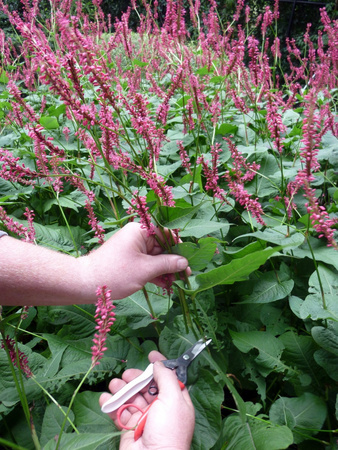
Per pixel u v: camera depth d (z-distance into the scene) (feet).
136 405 4.13
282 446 3.63
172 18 7.02
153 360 4.65
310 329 5.24
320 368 4.88
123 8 26.16
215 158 5.87
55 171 5.69
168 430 3.39
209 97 9.80
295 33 29.09
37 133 3.95
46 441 4.22
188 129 7.89
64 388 4.86
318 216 3.72
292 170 6.67
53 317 5.58
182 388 4.08
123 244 4.15
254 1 22.43
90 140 5.78
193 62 11.57
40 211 7.74
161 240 4.46
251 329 5.62
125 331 5.41
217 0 23.22
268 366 4.90
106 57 10.13
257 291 5.66
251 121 8.68
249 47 7.26
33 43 3.57
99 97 3.92
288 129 8.23
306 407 4.48
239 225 6.85
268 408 5.24
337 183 7.25
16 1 20.15
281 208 6.31
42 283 3.79
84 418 4.35
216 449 4.22
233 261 3.59
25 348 5.09
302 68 11.25
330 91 9.72
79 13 11.29
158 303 5.38
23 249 3.86
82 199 7.45
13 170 3.97
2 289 3.74
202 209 6.07
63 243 6.54
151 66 12.98
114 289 4.05
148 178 4.14
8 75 11.56
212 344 4.85
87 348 5.31
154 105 10.38
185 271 4.46
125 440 3.74
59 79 3.60
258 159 7.70
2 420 4.68
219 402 4.10
